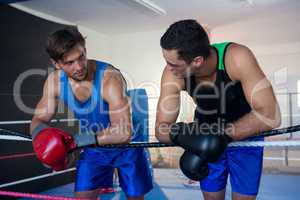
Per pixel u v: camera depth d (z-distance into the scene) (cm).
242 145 116
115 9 421
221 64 111
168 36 95
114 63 562
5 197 323
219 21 488
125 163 153
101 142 116
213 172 140
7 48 337
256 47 669
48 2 387
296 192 339
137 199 156
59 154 110
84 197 151
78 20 467
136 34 548
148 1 398
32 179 358
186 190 347
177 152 507
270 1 402
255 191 134
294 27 529
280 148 578
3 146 325
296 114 621
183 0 396
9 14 343
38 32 382
